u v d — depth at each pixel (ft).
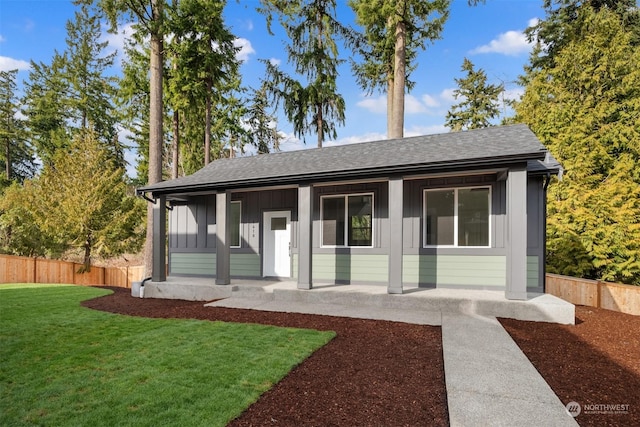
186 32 50.70
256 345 14.99
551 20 57.67
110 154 88.12
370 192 27.73
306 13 53.36
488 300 20.36
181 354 14.06
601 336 16.56
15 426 8.91
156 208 31.45
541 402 9.84
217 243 28.89
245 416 9.29
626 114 40.14
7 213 57.36
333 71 56.49
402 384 11.23
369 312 21.09
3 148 107.24
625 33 47.37
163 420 9.07
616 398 10.32
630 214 32.04
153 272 30.91
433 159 21.86
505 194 23.93
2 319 21.06
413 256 26.16
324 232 29.37
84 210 51.34
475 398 10.05
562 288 28.86
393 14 41.22
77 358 13.89
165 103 57.47
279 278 31.86
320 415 9.33
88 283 51.85
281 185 27.48
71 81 92.32
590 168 36.96
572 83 43.14
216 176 30.94
